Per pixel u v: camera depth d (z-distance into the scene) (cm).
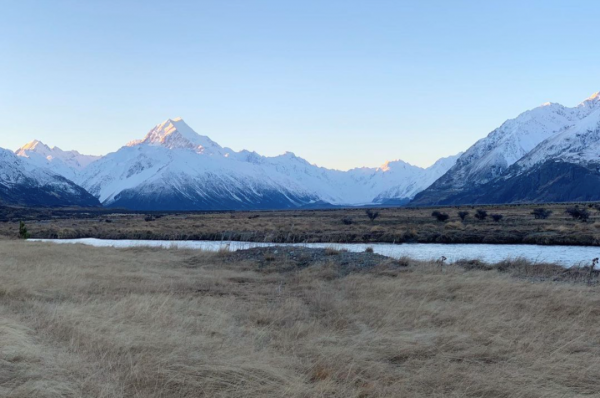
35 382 710
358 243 5384
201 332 1048
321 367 839
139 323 1098
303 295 1645
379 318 1224
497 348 968
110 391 707
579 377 828
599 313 1303
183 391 730
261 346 984
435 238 5406
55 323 1042
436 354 940
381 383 788
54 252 2756
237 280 1970
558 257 3712
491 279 1836
